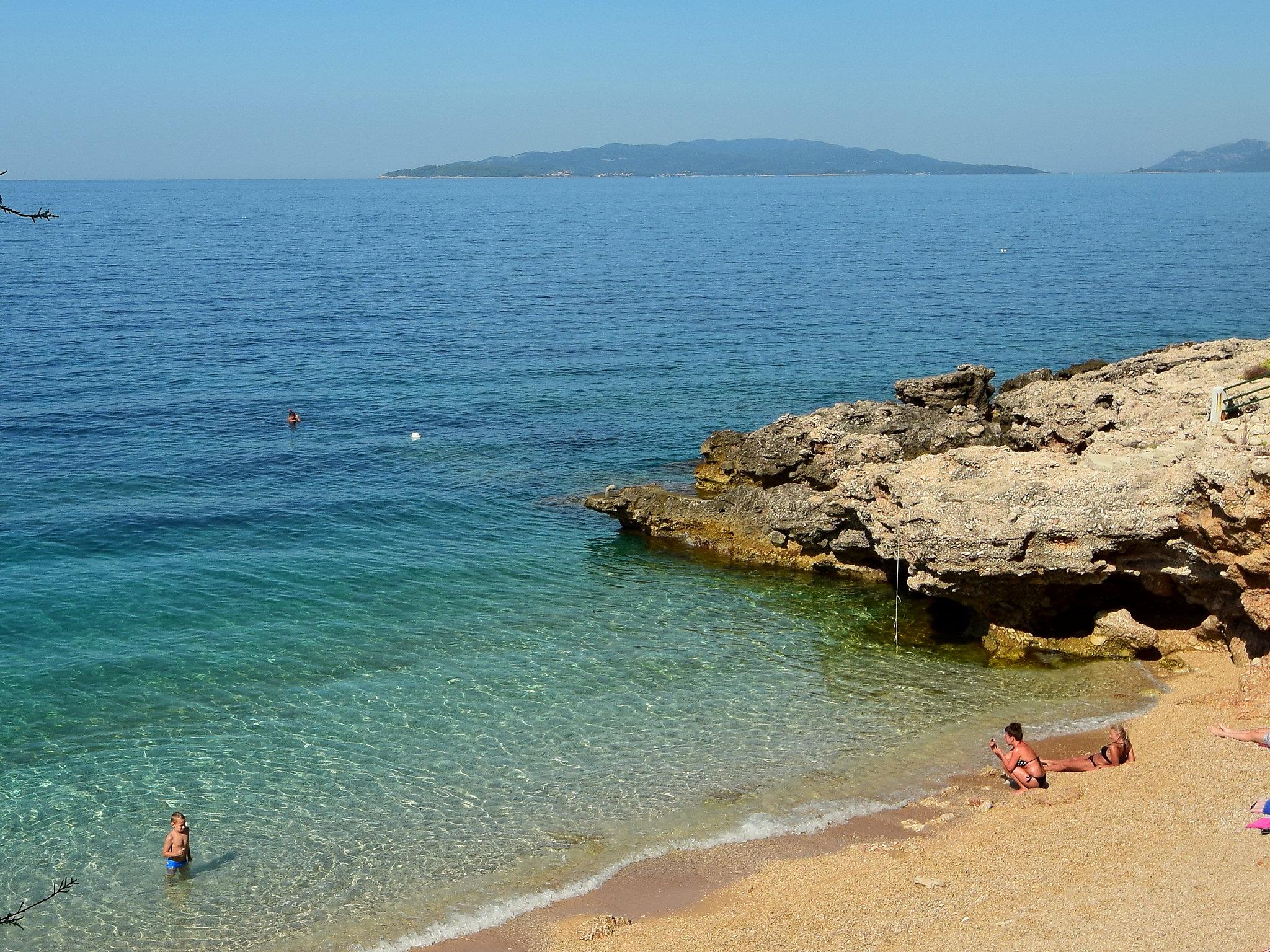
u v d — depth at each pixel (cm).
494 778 2814
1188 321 9794
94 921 2266
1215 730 2041
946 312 10762
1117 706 3112
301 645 3606
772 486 4959
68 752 2920
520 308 11419
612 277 14538
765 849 2483
